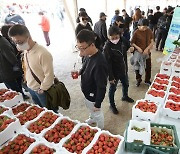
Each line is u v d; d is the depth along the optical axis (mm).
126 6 9656
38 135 1648
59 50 6328
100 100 2033
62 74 4633
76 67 4957
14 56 2758
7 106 2240
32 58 2012
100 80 1914
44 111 1962
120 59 2686
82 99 3574
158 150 1412
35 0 7195
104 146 1507
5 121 1715
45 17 6508
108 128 2789
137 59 3541
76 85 4094
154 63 5066
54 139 1612
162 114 1933
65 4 5648
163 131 1636
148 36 3438
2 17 5430
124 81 3121
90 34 1794
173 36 5406
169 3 9164
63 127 1748
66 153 1474
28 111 2021
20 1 6473
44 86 2070
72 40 6082
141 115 1840
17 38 1837
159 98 2061
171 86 2301
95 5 8094
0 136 1569
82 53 1879
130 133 1486
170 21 5578
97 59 1873
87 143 1557
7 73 2926
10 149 1539
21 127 1751
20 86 3369
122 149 1525
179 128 1761
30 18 7613
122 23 3480
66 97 2377
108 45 2561
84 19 3723
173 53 3547
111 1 8898
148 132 1462
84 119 3020
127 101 3398
